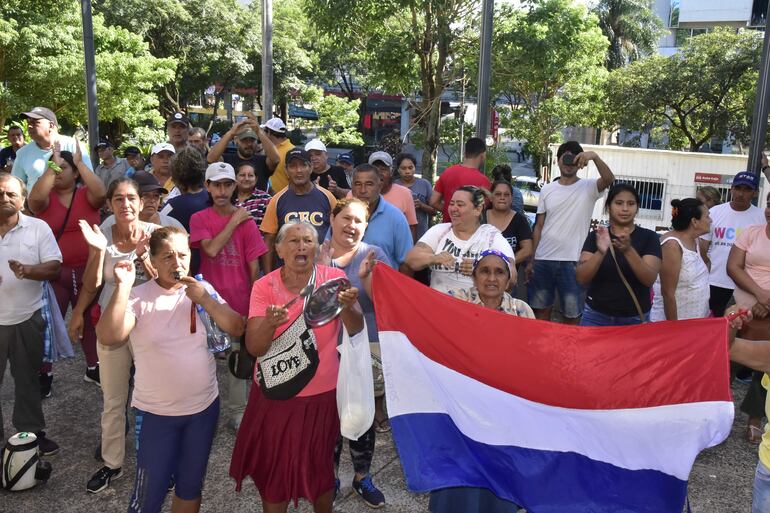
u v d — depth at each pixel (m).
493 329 3.71
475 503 3.48
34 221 4.79
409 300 3.77
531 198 21.59
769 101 9.09
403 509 4.41
